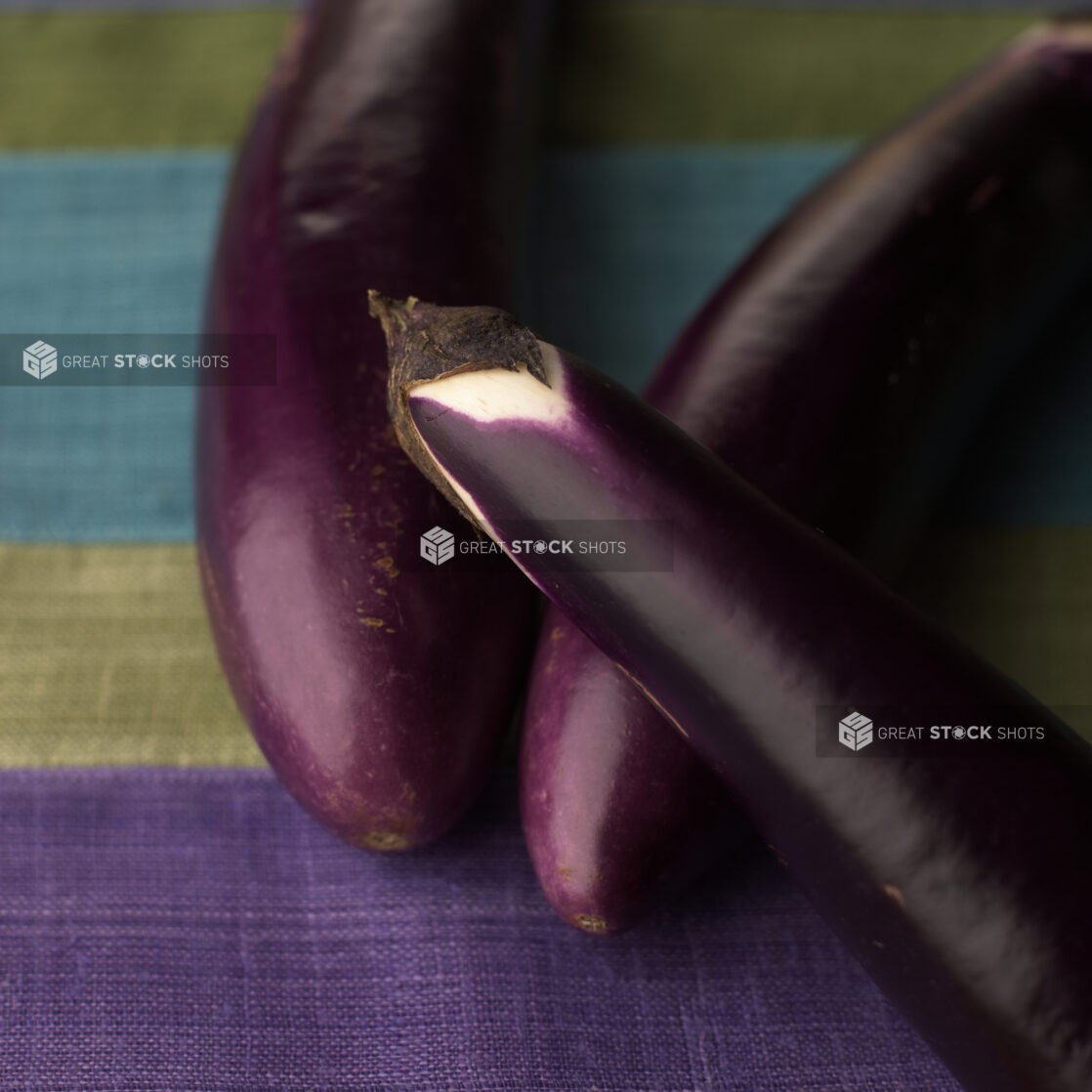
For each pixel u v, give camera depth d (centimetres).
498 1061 34
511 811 37
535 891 36
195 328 45
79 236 47
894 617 30
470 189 40
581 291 46
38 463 42
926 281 39
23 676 39
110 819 37
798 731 30
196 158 48
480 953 36
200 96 50
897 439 37
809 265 39
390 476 35
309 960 35
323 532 34
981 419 42
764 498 31
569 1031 35
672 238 48
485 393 31
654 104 51
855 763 30
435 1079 34
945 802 29
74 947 36
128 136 49
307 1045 35
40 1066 34
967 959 29
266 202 39
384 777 33
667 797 33
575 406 31
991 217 41
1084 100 43
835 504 36
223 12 52
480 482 31
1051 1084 29
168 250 46
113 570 41
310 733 33
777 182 49
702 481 31
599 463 31
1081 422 45
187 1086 34
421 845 35
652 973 35
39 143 49
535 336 32
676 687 31
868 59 53
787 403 37
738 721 30
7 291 46
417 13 43
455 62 42
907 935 30
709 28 53
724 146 50
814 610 30
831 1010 35
